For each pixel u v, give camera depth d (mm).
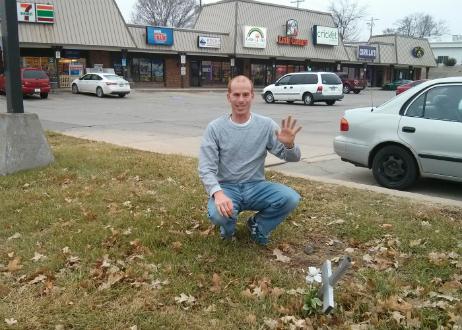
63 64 30609
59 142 9141
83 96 25562
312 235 4145
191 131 12031
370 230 4176
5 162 6262
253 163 3615
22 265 3412
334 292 3068
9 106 6453
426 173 5660
